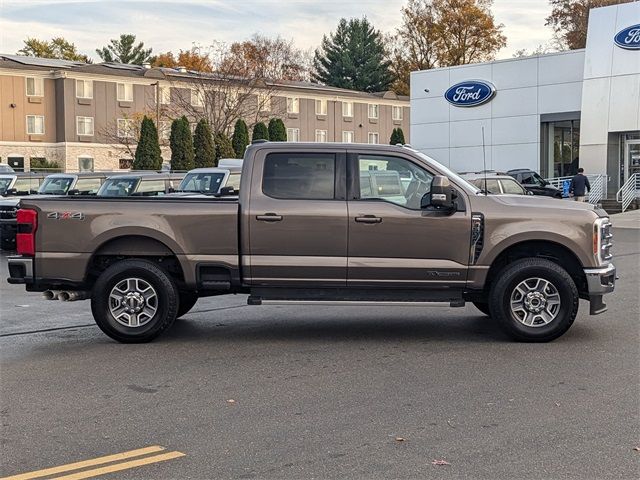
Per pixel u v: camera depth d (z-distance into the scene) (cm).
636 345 806
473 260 819
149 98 5834
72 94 5550
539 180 3036
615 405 592
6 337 892
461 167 4000
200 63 5806
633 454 487
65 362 760
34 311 1082
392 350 800
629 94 3338
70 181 2159
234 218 827
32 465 479
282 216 820
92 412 591
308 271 826
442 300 830
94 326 962
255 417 572
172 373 712
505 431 533
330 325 949
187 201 836
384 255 821
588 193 3144
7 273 1538
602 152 3428
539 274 813
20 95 5450
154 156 4403
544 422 552
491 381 668
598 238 820
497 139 3856
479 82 3878
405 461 478
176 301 844
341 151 834
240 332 908
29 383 680
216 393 641
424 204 826
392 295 831
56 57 8719
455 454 489
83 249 832
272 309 1077
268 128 4678
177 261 859
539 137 3722
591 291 824
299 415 575
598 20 3438
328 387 655
